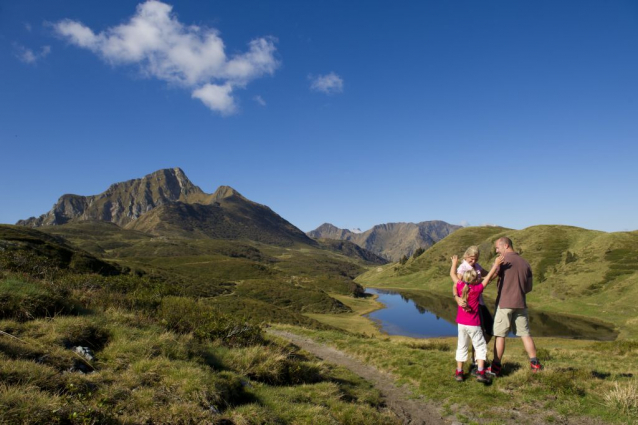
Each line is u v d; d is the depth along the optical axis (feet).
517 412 21.86
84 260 168.76
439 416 23.79
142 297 43.27
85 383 17.54
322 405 23.73
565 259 395.55
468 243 624.18
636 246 358.23
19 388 14.94
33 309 26.11
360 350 47.70
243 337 38.91
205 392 19.25
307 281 500.33
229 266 511.81
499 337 25.77
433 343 60.44
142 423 15.58
